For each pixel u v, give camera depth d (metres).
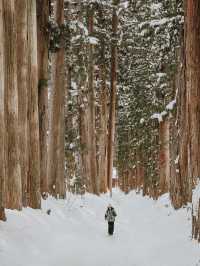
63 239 16.41
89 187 34.75
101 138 40.72
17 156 16.59
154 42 30.33
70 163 31.08
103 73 39.44
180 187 23.53
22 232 14.69
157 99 32.19
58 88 24.95
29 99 18.95
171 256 14.13
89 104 34.94
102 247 16.52
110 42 37.06
